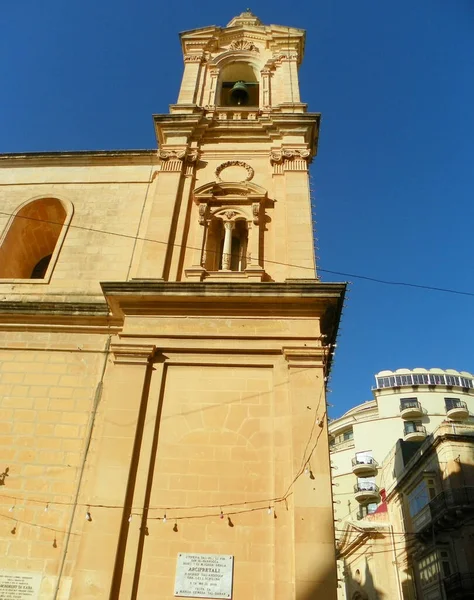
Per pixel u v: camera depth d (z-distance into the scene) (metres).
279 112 18.66
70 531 10.62
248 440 11.23
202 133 17.89
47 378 12.86
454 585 26.47
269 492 10.53
